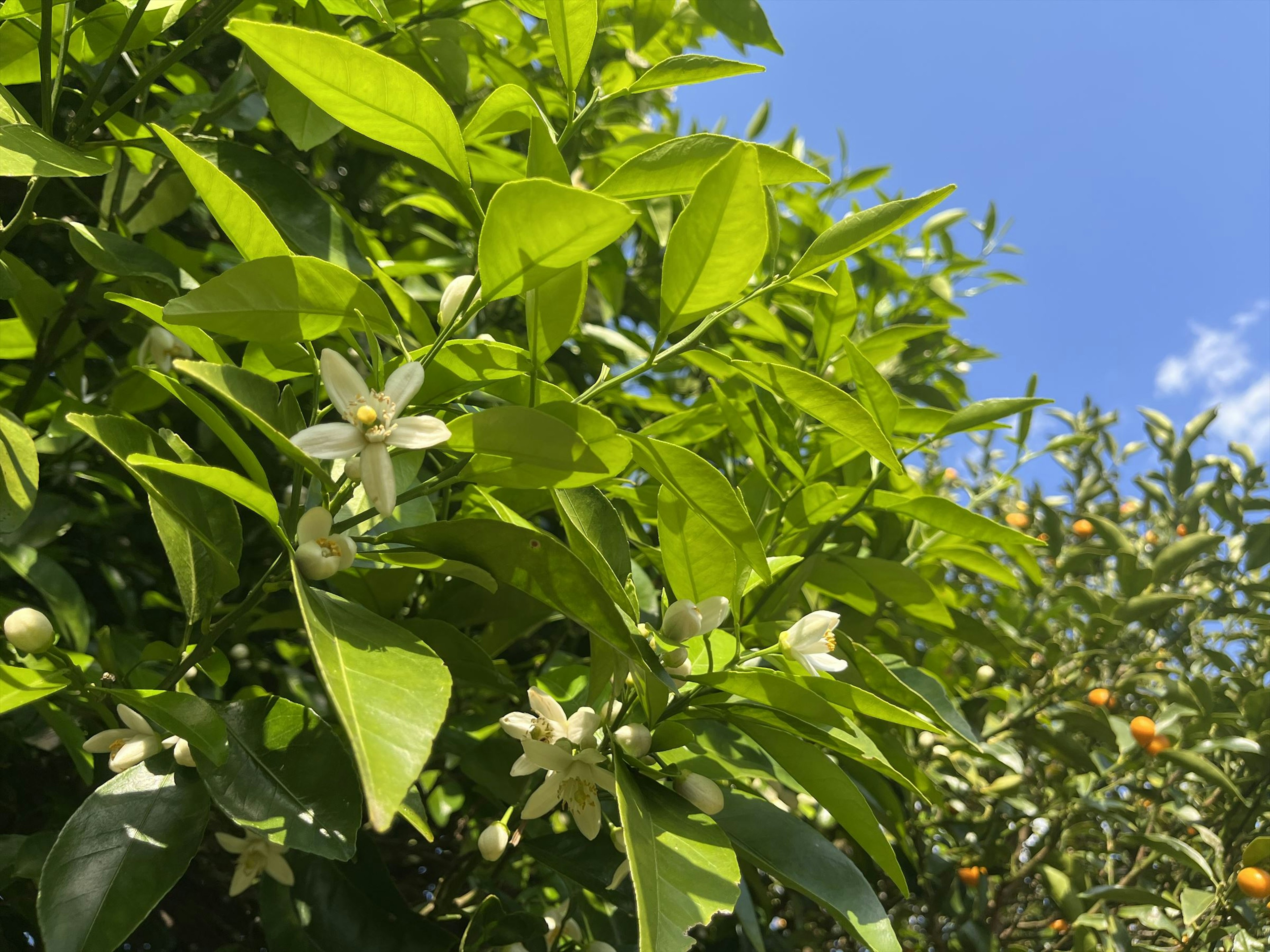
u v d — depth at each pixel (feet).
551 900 8.21
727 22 7.84
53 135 6.01
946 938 12.06
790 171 5.16
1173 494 13.78
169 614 9.28
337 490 4.38
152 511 5.01
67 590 6.36
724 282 4.25
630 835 3.93
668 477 4.65
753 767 6.43
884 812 8.80
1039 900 13.56
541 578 4.55
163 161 7.38
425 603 7.47
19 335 7.23
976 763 13.01
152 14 6.33
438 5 8.19
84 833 4.42
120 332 7.86
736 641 5.55
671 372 11.39
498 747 7.21
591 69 9.66
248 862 6.17
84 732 6.75
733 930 9.29
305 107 6.28
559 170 4.87
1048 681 11.83
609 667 5.17
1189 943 9.88
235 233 4.28
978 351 13.19
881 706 4.78
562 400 4.86
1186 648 13.71
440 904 7.23
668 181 4.92
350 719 3.19
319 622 3.71
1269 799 11.29
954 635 9.15
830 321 7.59
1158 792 11.14
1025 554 8.77
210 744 4.35
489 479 4.42
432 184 8.64
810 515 7.57
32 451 5.40
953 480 15.37
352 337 4.51
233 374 4.18
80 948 4.07
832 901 5.08
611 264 10.34
